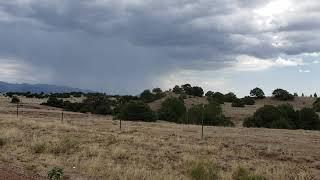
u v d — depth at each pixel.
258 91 125.12
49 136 30.27
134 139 30.36
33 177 16.72
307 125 65.19
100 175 18.75
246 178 19.20
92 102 85.50
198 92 121.56
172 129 40.34
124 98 110.06
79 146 26.38
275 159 26.89
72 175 18.47
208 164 20.86
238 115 92.19
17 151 24.36
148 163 22.84
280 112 64.44
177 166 22.50
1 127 34.84
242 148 29.50
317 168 24.69
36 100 114.12
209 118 66.25
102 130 36.34
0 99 105.38
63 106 93.38
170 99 75.62
